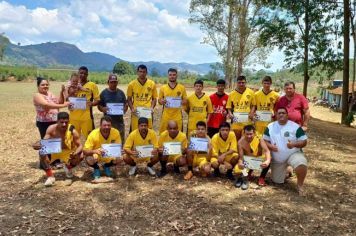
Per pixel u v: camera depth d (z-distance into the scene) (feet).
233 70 104.01
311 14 69.72
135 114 26.66
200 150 24.04
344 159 31.17
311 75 75.15
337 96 148.97
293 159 21.86
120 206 19.48
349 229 17.58
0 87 136.26
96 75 225.35
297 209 19.69
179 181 23.68
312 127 51.67
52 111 24.93
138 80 27.04
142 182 23.30
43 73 212.02
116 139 23.94
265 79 26.25
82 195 20.85
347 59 67.97
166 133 24.90
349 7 66.69
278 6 70.23
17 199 20.12
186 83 201.57
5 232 16.53
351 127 63.93
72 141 23.66
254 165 22.57
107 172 24.08
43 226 17.16
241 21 95.25
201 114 26.73
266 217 18.54
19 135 38.40
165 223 17.65
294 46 72.23
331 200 21.18
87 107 26.12
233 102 26.76
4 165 26.37
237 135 26.66
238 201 20.52
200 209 19.30
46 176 23.93
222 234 16.75
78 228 17.06
